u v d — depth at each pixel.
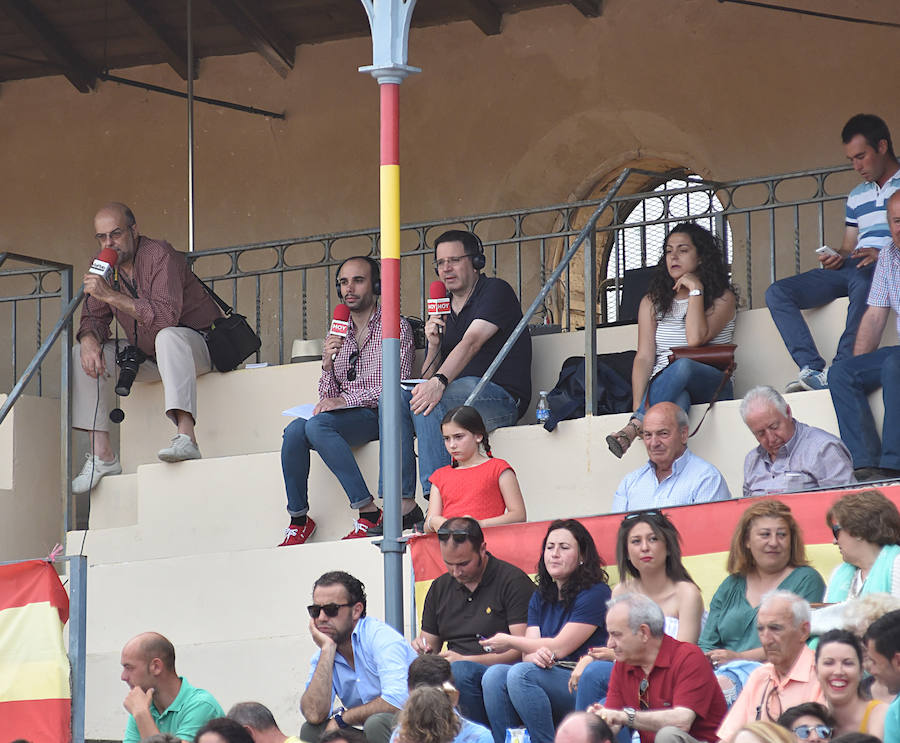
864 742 15.21
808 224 41.97
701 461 25.48
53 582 24.42
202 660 27.42
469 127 46.62
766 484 24.88
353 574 27.02
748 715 19.03
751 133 43.03
